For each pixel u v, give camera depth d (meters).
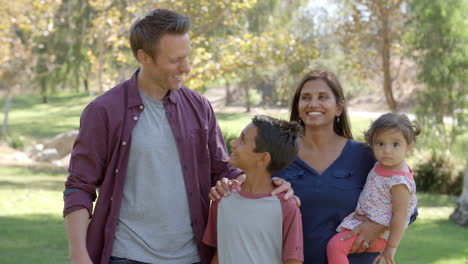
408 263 7.15
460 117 17.50
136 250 2.79
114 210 2.79
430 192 14.89
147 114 2.87
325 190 2.92
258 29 29.53
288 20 29.62
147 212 2.81
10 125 36.28
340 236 2.87
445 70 16.84
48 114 44.03
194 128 2.98
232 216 2.78
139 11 14.52
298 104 3.12
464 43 16.72
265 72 28.69
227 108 45.38
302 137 3.05
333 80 3.04
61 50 36.34
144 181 2.82
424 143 16.91
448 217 10.86
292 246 2.72
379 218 2.84
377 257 2.88
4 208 10.55
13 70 26.58
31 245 7.52
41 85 40.09
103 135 2.81
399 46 18.03
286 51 14.84
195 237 2.91
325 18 24.20
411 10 17.20
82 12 34.66
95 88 38.16
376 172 2.89
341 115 3.16
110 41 15.56
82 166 2.79
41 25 18.89
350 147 3.05
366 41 17.88
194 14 13.89
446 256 7.56
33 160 20.94
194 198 2.91
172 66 2.76
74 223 2.71
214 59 15.92
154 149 2.82
